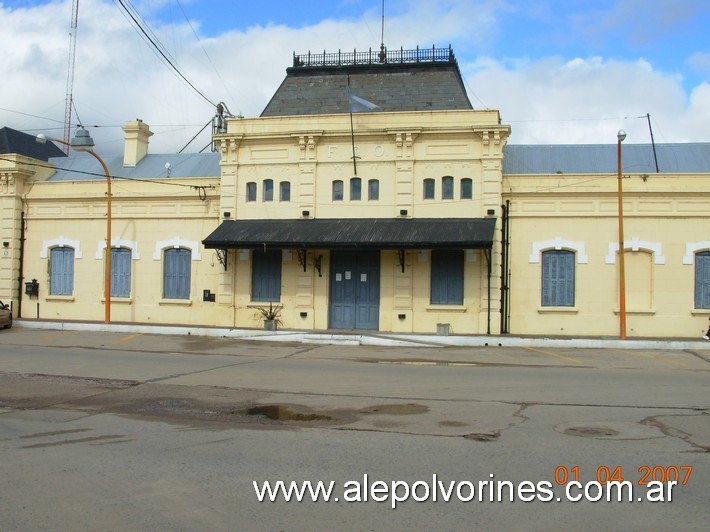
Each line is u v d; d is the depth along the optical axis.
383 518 6.38
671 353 22.47
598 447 9.06
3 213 31.62
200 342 24.38
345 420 10.89
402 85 29.09
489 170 26.28
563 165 29.50
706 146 29.80
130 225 30.39
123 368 17.16
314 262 27.62
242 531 6.01
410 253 26.92
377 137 27.12
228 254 28.58
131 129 33.78
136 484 7.35
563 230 26.77
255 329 26.47
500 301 26.55
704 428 10.26
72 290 31.17
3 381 14.88
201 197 29.42
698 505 6.79
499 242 26.33
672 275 26.16
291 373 16.48
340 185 27.52
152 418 11.03
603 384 14.95
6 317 28.09
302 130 27.58
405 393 13.56
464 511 6.58
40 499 6.85
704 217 26.05
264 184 28.17
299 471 7.88
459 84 28.81
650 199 26.33
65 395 13.18
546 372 17.20
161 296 29.91
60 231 31.42
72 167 34.06
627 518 6.42
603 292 26.44
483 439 9.53
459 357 20.81
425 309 26.69
